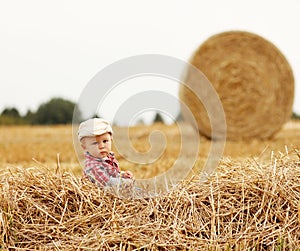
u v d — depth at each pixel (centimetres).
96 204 372
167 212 365
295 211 365
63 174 390
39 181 380
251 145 818
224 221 363
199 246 342
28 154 768
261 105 964
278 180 379
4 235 349
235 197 372
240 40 959
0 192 370
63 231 356
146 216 365
